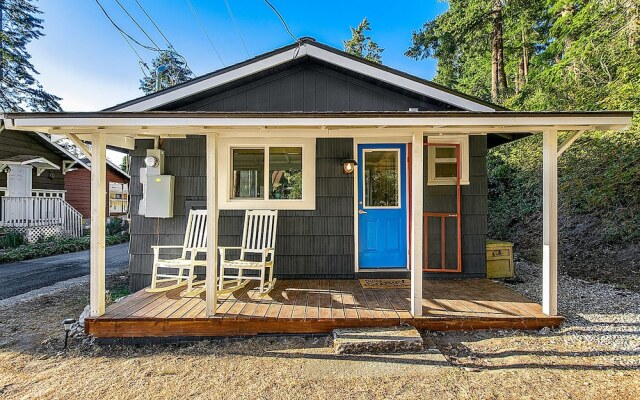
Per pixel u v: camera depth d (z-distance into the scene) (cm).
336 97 484
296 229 486
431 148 491
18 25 1784
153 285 416
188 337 324
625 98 679
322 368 271
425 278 486
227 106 481
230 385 248
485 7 1164
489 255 507
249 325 323
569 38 938
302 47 459
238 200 485
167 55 919
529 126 325
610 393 231
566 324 341
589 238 651
